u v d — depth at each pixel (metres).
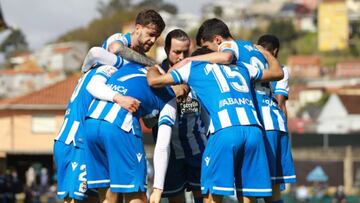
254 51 22.03
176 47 22.23
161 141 20.81
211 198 20.78
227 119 20.42
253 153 20.66
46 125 152.00
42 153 150.00
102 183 20.56
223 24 22.19
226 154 20.39
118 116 20.19
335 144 159.62
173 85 20.88
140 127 20.58
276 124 22.81
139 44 21.45
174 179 23.55
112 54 21.14
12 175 81.19
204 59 20.98
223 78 20.80
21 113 151.62
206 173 20.75
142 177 20.30
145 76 20.89
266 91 22.97
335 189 140.62
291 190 134.50
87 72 22.12
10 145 151.12
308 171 142.12
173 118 21.00
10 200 75.81
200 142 23.30
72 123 22.31
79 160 22.03
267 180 20.80
